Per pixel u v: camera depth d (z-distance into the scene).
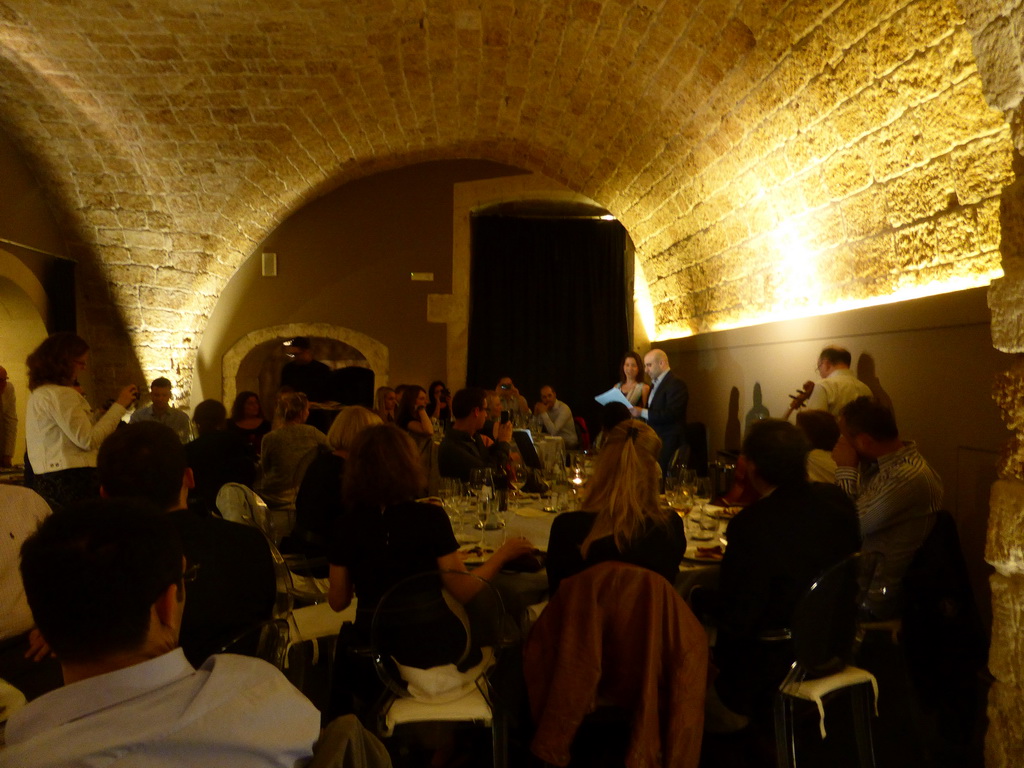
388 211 9.72
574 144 7.96
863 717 2.53
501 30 5.99
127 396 4.39
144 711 0.96
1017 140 1.82
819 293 5.34
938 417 3.96
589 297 10.26
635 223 8.69
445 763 2.83
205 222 8.52
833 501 2.66
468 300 9.85
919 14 3.45
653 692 2.12
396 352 9.74
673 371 8.65
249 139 7.68
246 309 9.61
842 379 4.50
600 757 2.70
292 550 3.83
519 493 4.75
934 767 2.79
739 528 2.58
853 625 2.50
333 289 9.68
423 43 6.27
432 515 2.56
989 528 1.92
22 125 7.24
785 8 4.17
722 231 6.66
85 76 6.61
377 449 2.57
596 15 5.36
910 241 4.21
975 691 2.79
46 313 8.02
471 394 4.75
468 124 8.27
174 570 1.03
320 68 6.68
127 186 8.01
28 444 4.23
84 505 1.03
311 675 3.68
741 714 2.55
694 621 2.19
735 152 5.72
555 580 2.56
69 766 0.91
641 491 2.47
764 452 2.62
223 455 4.70
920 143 3.88
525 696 2.37
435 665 2.39
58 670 2.09
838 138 4.49
